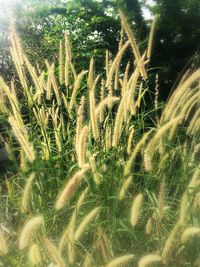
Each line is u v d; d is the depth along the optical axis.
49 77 4.21
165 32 10.34
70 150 4.05
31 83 7.69
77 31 11.72
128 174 3.58
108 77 4.08
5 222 3.66
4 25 11.24
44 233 3.13
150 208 3.45
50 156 3.97
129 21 10.75
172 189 4.00
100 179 3.73
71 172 3.87
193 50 10.26
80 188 3.70
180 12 10.45
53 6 13.04
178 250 3.13
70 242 2.87
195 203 3.28
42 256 2.95
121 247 3.36
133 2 11.00
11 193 3.81
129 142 3.90
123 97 3.73
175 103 3.88
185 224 3.15
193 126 4.04
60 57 4.35
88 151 3.88
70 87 4.43
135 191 3.91
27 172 4.00
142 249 3.26
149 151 3.49
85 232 3.35
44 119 4.14
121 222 3.30
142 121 4.25
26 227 2.53
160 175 3.82
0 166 5.17
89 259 2.90
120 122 3.72
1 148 5.50
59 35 11.69
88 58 10.96
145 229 3.44
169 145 3.93
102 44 11.42
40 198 3.60
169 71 9.90
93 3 12.16
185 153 4.01
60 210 3.48
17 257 3.09
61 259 2.58
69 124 4.30
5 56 10.62
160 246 3.16
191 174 3.93
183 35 10.34
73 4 12.41
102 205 3.53
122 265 3.11
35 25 12.25
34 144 3.97
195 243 3.14
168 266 3.12
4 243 2.87
